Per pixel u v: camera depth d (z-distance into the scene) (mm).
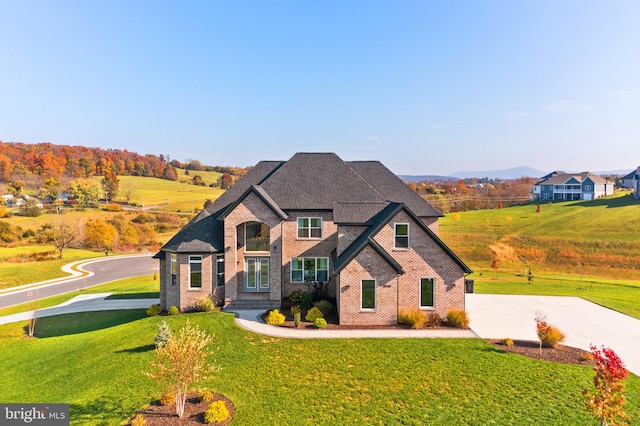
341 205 28469
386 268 23750
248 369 17828
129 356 20031
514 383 16219
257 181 34406
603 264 54250
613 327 24359
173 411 14750
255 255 29734
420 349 19734
